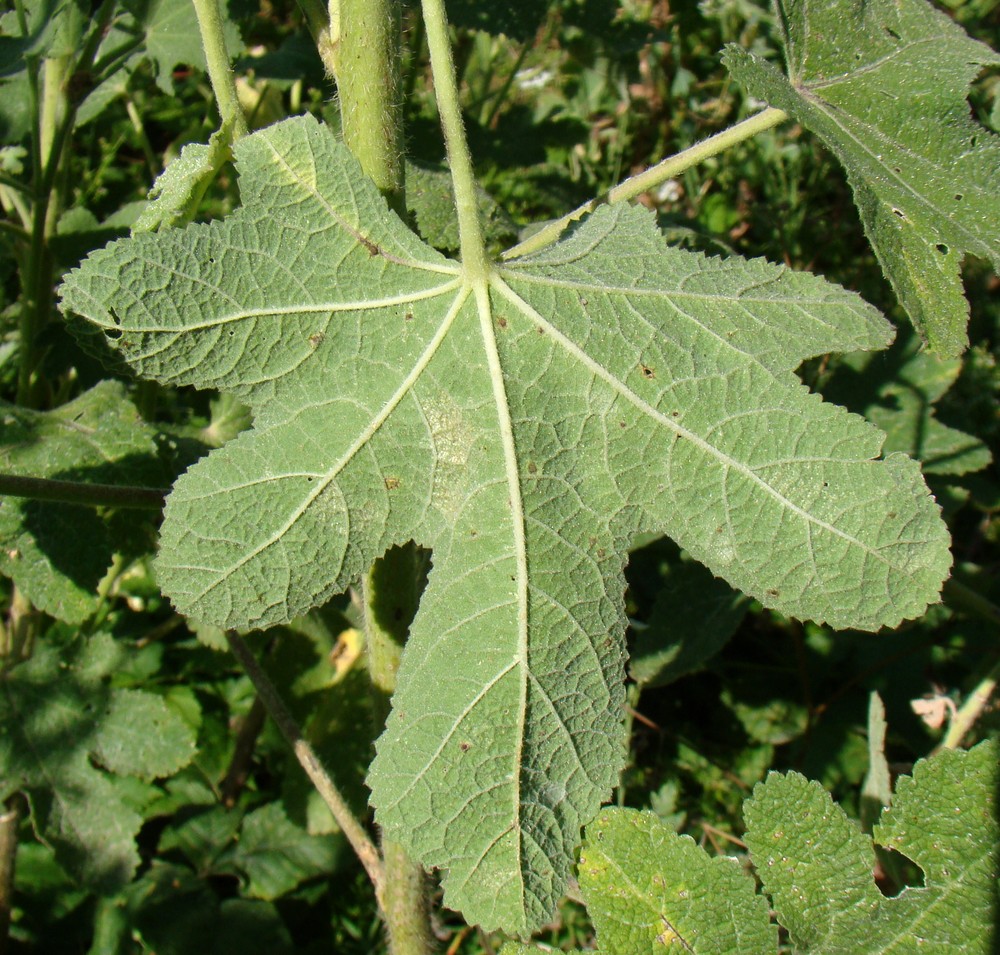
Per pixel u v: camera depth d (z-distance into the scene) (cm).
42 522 38
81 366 47
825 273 62
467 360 31
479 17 50
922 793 30
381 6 33
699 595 47
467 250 32
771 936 30
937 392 48
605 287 32
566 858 30
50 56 45
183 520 30
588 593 31
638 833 30
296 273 31
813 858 30
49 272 47
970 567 50
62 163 49
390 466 31
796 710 51
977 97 57
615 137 66
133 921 45
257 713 49
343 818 38
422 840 30
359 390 31
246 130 35
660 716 52
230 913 46
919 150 34
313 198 31
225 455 30
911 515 30
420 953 37
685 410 31
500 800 30
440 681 30
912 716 50
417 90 57
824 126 33
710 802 50
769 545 30
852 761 50
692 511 31
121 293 30
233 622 30
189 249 31
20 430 38
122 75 51
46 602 38
